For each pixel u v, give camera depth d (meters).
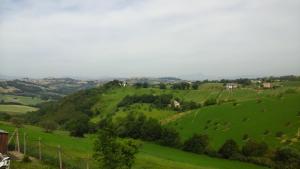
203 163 104.94
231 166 104.56
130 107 195.25
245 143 124.00
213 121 147.25
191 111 166.88
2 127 96.06
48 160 49.72
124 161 33.78
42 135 96.06
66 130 161.50
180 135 143.38
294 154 106.19
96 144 33.94
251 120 138.12
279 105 144.00
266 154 114.00
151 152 118.69
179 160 103.94
